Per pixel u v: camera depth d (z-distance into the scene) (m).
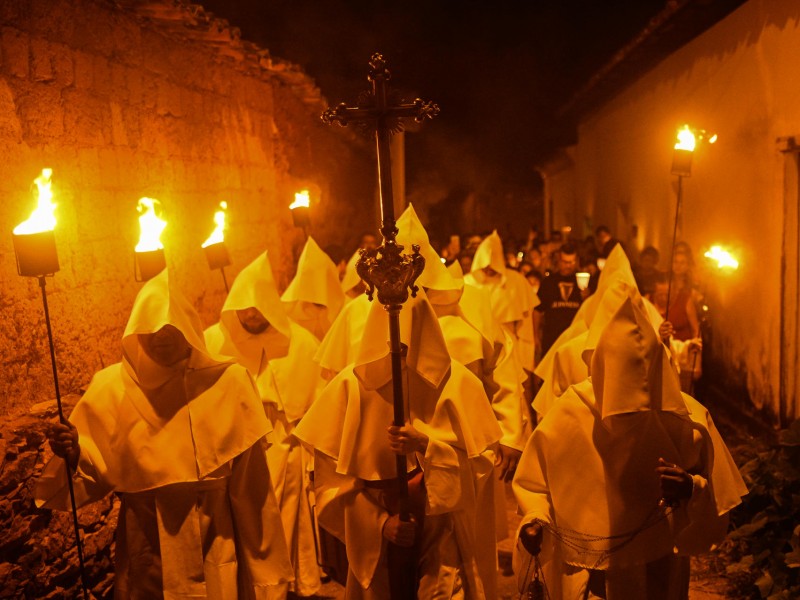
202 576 4.47
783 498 5.77
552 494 4.21
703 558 6.30
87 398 4.54
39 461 5.08
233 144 10.18
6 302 5.41
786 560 5.31
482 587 4.68
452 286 5.46
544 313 10.12
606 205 20.42
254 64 10.48
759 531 5.87
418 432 4.28
